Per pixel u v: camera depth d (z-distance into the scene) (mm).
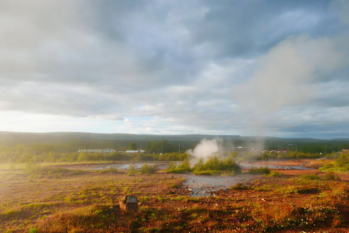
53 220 8258
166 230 7785
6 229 7805
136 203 9789
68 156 58281
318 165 43094
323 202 10680
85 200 12242
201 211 9727
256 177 25203
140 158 57344
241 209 10273
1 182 19375
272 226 7922
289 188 15648
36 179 21703
